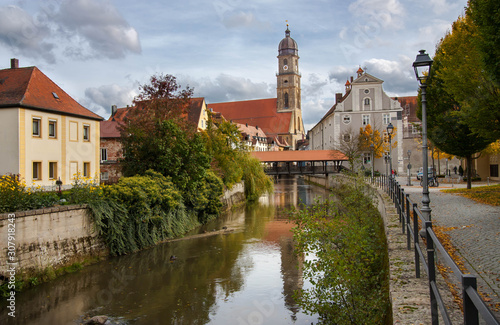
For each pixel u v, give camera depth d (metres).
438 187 33.75
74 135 31.45
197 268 16.45
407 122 64.31
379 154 56.22
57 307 12.10
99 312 11.74
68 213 16.08
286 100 139.88
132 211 19.69
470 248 9.22
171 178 24.53
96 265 16.84
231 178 37.03
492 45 13.38
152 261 17.56
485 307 2.23
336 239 9.19
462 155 26.80
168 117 31.52
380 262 10.52
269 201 43.06
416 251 6.47
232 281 14.72
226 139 37.59
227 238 22.66
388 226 11.17
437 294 3.99
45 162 28.59
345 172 20.86
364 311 7.68
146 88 33.59
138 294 13.35
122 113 54.44
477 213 14.52
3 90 28.19
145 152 25.28
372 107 59.38
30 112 27.39
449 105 26.16
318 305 8.49
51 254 15.09
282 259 17.78
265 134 134.00
